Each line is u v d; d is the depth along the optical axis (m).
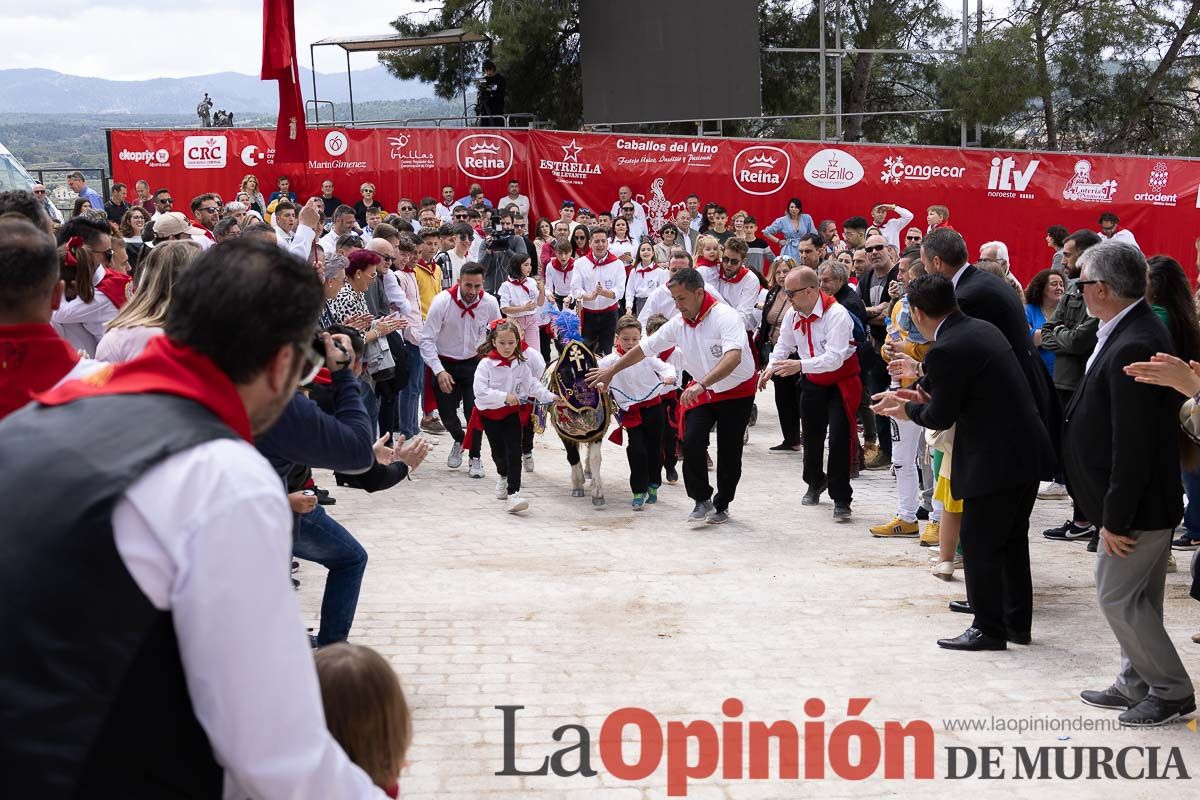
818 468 8.95
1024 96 19.47
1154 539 4.57
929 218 14.70
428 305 11.70
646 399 8.84
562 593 6.66
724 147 18.42
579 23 21.52
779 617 6.22
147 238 12.46
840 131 19.81
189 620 1.67
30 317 3.14
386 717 2.43
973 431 5.55
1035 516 8.74
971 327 5.62
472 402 10.36
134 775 1.69
